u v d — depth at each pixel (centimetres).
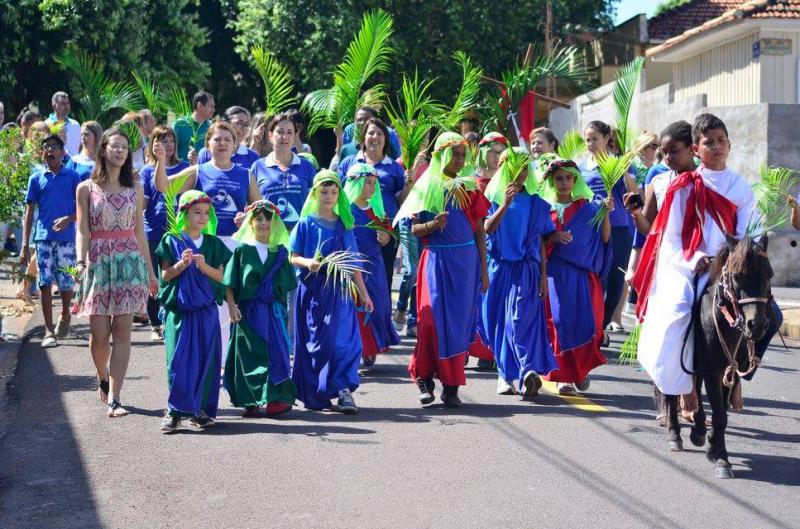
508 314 897
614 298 1145
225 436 774
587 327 916
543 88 2977
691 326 702
